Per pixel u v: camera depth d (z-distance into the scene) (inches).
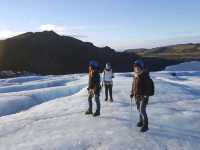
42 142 427.8
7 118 630.5
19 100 919.0
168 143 411.5
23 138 460.1
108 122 513.0
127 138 426.3
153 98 800.3
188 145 407.8
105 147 394.6
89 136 438.9
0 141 454.0
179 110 639.8
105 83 735.7
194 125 517.0
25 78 1941.4
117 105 683.4
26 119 593.0
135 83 433.7
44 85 1488.7
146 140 419.5
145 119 449.4
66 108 678.5
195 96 880.3
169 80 1734.7
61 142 420.8
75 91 1216.2
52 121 551.8
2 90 1289.4
